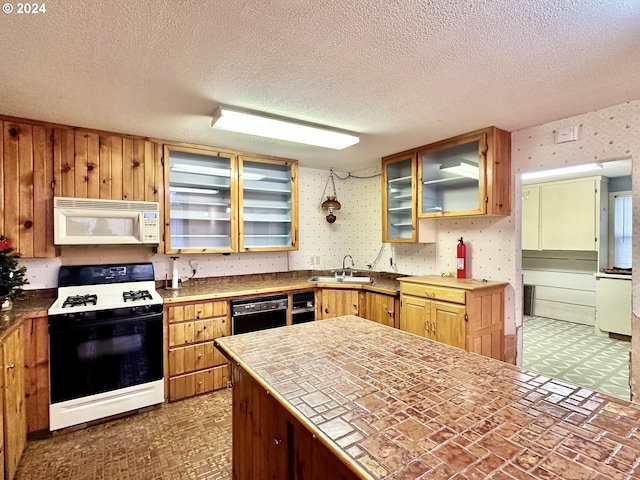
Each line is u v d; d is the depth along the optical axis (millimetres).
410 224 3715
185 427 2504
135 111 2436
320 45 1613
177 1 1299
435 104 2340
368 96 2201
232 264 3840
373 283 3787
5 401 1866
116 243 2850
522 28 1483
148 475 1998
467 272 3375
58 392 2387
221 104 2312
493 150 2824
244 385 1618
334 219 4531
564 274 5621
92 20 1408
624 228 5129
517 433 917
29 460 2121
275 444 1332
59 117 2545
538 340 4625
